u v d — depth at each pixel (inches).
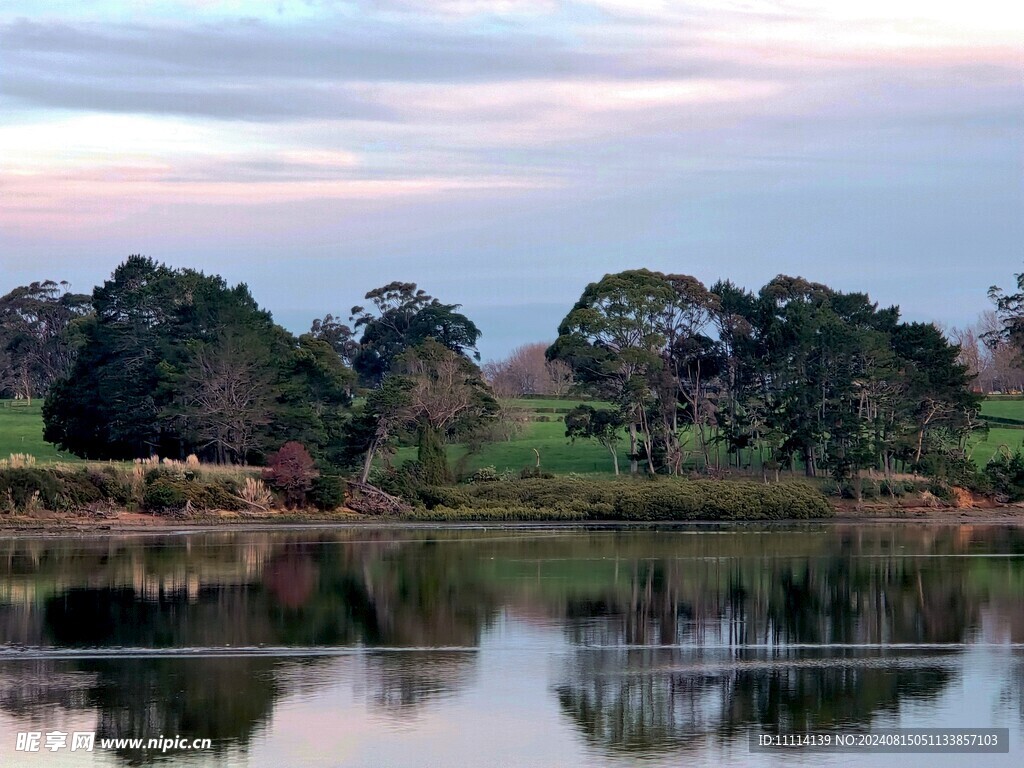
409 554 2482.8
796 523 3526.1
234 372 3912.4
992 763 1112.8
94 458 4271.7
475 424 4052.7
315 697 1291.8
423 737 1167.0
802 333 4298.7
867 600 1898.4
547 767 1088.8
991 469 4146.2
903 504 3951.8
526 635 1605.6
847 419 4101.9
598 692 1325.0
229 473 3484.3
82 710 1240.8
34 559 2308.1
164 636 1571.1
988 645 1567.4
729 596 1925.4
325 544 2689.5
